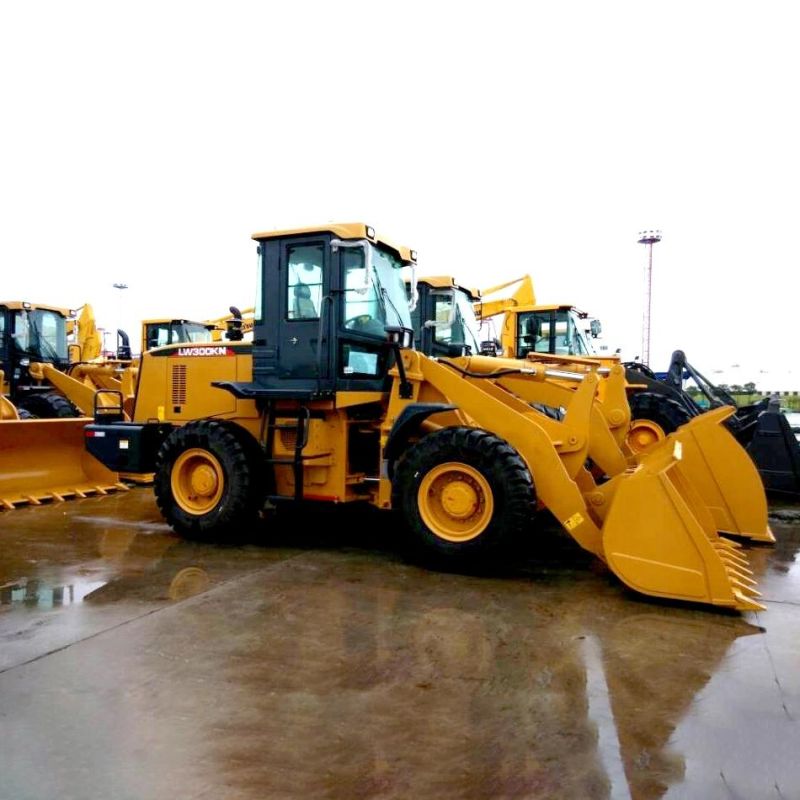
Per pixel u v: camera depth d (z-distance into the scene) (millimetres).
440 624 3701
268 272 5605
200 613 3832
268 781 2219
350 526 6215
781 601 4172
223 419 5980
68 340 13977
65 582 4398
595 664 3188
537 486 4645
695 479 5879
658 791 2176
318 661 3189
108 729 2539
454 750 2416
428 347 8273
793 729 2582
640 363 9523
